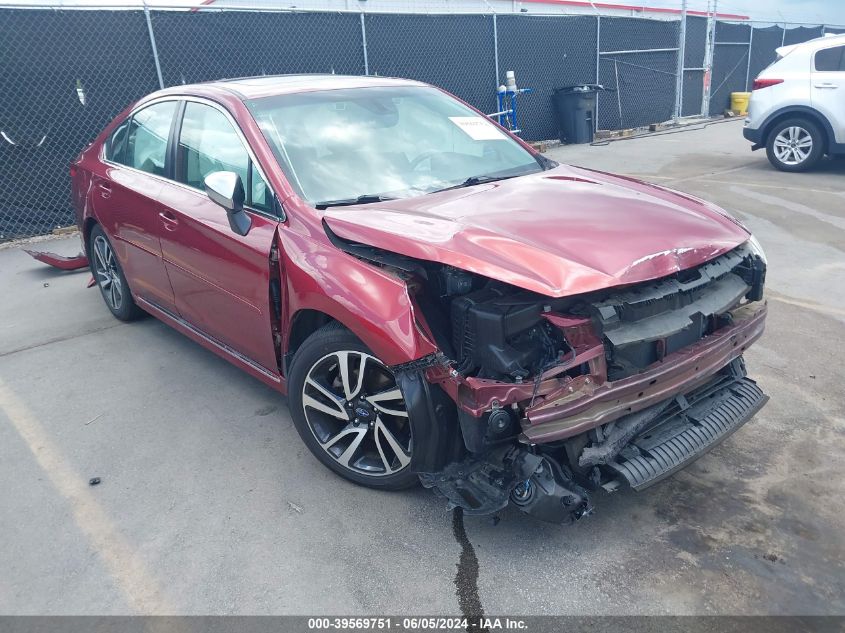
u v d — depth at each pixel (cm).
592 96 1317
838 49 914
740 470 312
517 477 244
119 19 832
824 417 352
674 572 253
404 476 287
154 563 270
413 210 290
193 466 333
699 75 1702
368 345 259
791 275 557
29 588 260
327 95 375
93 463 339
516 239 256
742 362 316
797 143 962
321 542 277
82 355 465
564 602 242
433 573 258
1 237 799
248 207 326
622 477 250
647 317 252
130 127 450
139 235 416
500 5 1725
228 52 932
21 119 790
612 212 289
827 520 277
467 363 247
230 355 376
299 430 318
